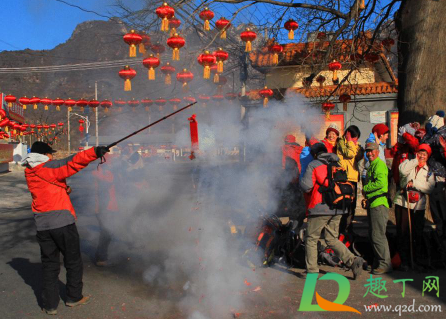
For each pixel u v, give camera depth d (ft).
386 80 58.08
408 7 23.36
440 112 20.24
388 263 16.90
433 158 18.03
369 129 44.27
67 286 13.87
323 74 43.29
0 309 13.69
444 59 22.65
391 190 23.68
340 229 19.01
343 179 15.98
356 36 28.25
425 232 18.16
